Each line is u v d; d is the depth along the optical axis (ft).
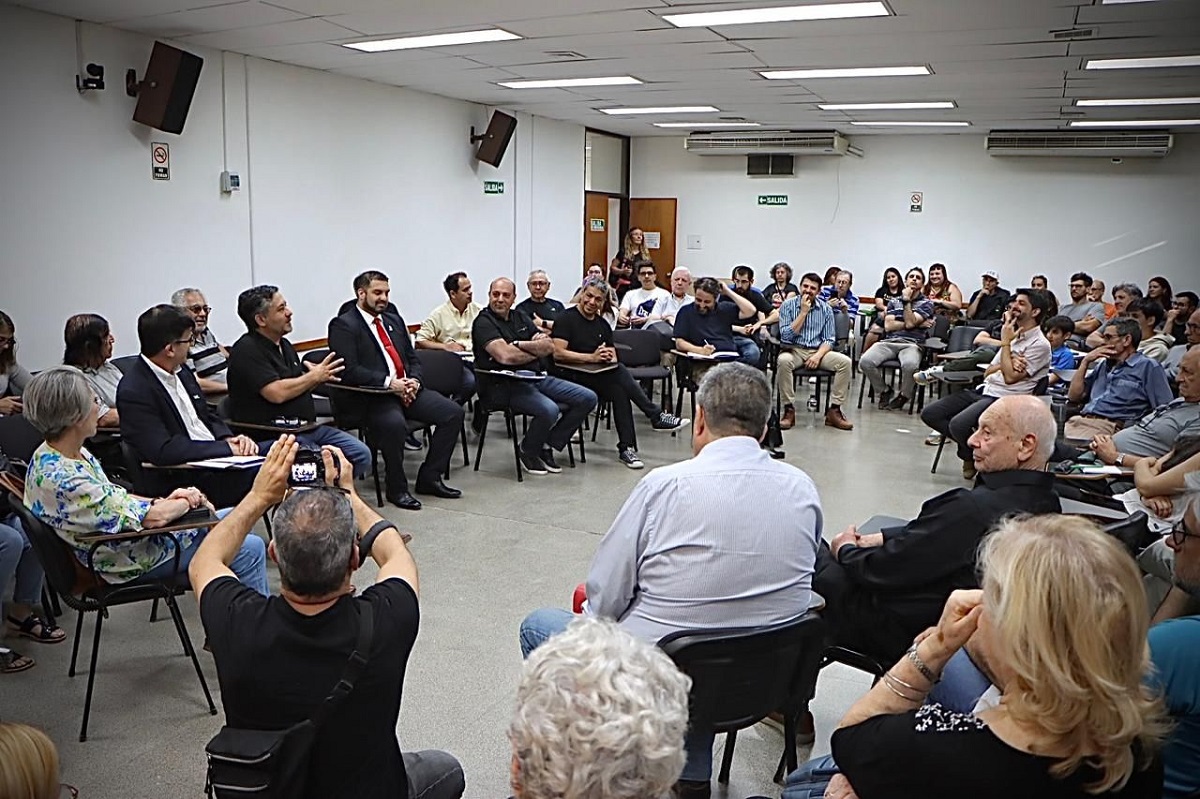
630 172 39.73
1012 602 3.72
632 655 3.47
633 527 6.69
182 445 11.03
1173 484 8.76
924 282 32.32
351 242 23.77
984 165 34.91
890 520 9.81
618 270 36.04
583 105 28.30
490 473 18.26
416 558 13.38
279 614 4.88
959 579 7.30
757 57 19.30
